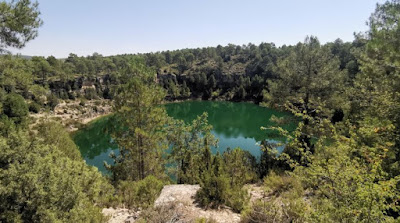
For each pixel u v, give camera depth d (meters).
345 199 3.36
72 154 10.36
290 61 16.06
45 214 3.80
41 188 3.87
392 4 9.55
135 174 12.26
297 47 16.25
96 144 35.19
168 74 94.00
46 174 4.20
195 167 11.05
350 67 31.50
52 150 5.24
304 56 15.13
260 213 5.45
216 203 6.95
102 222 5.64
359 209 3.11
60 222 3.87
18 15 8.27
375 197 3.14
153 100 11.88
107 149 31.72
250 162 12.66
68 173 4.79
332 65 14.90
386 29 9.30
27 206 3.80
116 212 6.86
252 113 61.59
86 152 30.41
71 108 54.59
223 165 9.08
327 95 14.47
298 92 15.60
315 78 14.51
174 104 81.25
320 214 3.32
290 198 6.71
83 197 4.79
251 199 7.69
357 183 3.42
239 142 30.84
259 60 87.31
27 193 3.82
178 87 90.69
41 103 46.38
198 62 105.62
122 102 11.49
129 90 11.38
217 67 95.69
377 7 10.34
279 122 15.32
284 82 16.03
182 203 7.05
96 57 96.88
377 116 6.90
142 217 6.10
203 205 6.96
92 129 44.66
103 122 50.59
